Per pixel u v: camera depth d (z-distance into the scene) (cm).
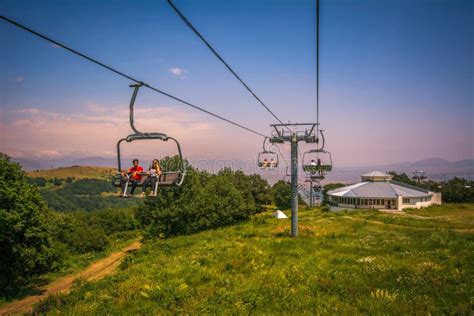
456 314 1338
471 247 2667
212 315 1488
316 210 10112
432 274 1872
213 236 4344
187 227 5350
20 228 2927
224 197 6650
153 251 3666
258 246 3222
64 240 5356
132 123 1188
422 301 1486
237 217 6875
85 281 2881
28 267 3288
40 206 3456
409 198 9075
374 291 1675
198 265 2545
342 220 5472
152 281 2180
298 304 1552
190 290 1878
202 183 6869
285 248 3050
